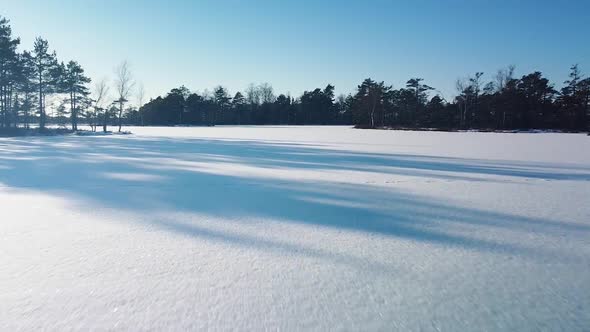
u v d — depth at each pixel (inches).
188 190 236.7
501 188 247.1
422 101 2385.6
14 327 67.9
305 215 166.1
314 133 1530.5
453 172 338.0
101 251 112.7
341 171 345.1
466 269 99.6
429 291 85.4
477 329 68.6
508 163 421.4
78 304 77.1
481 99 2012.8
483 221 155.3
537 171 346.9
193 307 76.1
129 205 188.2
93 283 87.8
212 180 283.7
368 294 83.5
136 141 898.1
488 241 126.0
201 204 191.3
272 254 111.0
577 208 181.5
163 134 1398.9
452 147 714.8
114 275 93.0
